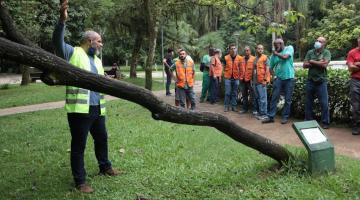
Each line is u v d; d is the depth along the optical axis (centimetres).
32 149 796
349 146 768
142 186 568
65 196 540
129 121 1044
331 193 504
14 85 2561
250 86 1148
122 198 527
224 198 509
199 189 545
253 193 516
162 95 1664
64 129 988
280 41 977
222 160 665
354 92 854
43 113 1288
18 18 1717
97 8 2123
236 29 3456
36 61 359
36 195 552
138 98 436
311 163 560
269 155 575
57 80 378
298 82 1038
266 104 1062
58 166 677
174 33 2736
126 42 3438
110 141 819
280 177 561
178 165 650
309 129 575
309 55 930
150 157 699
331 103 969
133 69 2489
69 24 2558
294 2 2405
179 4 1555
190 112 487
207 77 1395
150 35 1477
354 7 2178
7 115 1299
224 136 849
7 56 347
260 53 1055
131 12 2017
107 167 614
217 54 1357
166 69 1622
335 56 2488
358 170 579
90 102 554
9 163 705
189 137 839
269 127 961
